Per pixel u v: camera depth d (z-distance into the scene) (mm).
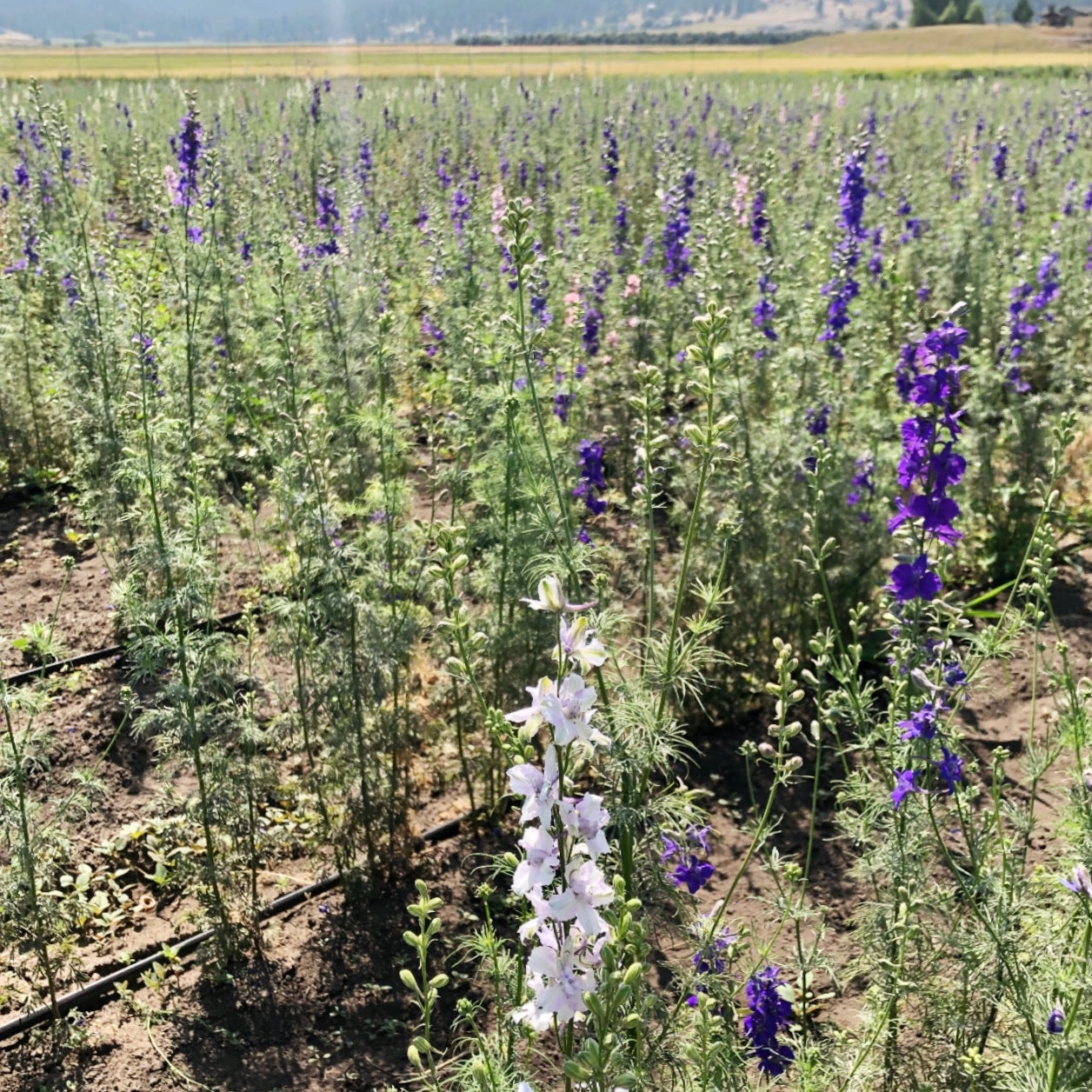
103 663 7180
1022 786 5910
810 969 4227
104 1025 4738
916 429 4129
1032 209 15719
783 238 11906
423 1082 4359
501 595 5934
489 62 71938
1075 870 3225
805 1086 3654
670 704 6395
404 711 5508
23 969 4906
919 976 3965
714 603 4270
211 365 9828
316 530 5426
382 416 6340
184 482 7223
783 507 6961
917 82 37312
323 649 5309
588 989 2467
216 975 4953
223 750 4938
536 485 5078
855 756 6359
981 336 10859
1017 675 6922
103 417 7480
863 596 7141
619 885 2664
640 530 7301
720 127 23531
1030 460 8266
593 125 23469
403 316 10578
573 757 2771
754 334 8508
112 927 5266
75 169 16453
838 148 18281
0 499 9398
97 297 7914
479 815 5996
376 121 23984
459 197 12914
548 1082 3939
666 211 10039
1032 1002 3547
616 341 9617
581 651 2535
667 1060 3479
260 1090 4457
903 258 13242
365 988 4977
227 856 5105
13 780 4555
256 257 11781
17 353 9641
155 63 75062
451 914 5383
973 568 8281
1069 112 24109
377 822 5527
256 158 19094
